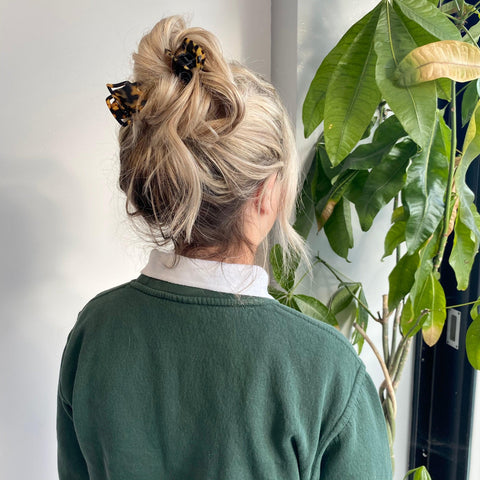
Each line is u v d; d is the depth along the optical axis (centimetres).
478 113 74
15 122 96
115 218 105
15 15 91
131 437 51
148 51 49
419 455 141
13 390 108
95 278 108
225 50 111
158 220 50
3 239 100
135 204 52
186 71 46
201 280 50
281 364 48
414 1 74
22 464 113
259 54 115
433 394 135
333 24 104
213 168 46
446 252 123
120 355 51
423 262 82
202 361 49
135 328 51
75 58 97
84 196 103
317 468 51
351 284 113
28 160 98
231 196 47
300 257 99
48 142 98
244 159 46
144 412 50
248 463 49
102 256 107
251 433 48
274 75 116
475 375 124
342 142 77
